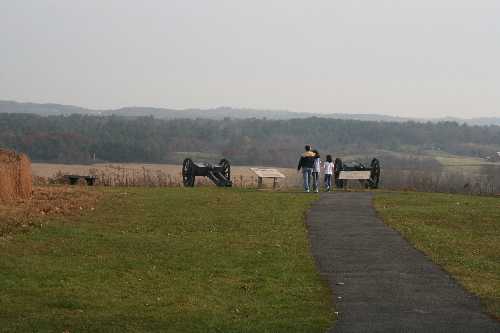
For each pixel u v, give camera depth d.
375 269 15.23
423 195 30.39
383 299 12.66
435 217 22.89
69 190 27.61
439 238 19.09
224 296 13.04
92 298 12.48
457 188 40.94
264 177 35.25
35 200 23.55
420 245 18.00
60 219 20.34
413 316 11.45
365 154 82.88
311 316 11.48
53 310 11.61
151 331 10.59
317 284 13.88
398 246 17.84
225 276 14.59
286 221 21.66
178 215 22.31
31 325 10.59
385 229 20.45
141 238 18.23
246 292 13.34
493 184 42.25
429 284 13.85
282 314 11.69
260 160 80.06
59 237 17.64
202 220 21.53
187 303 12.44
